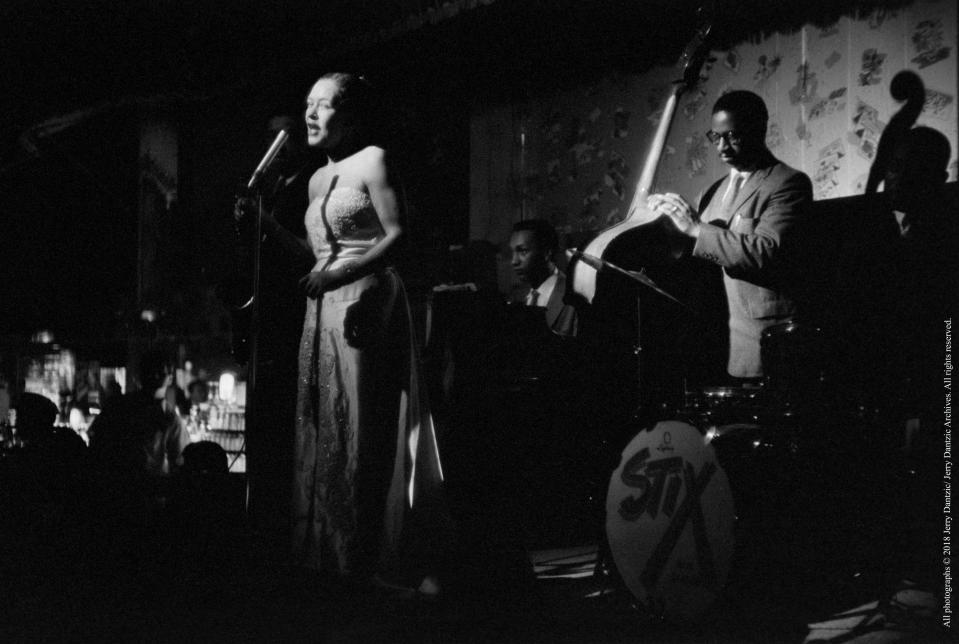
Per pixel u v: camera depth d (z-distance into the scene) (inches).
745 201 167.5
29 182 337.4
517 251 205.8
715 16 176.4
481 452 171.0
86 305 336.5
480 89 251.9
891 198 172.6
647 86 216.8
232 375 292.0
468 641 123.6
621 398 167.5
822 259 170.7
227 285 171.8
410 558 144.6
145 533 179.9
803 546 142.9
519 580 146.9
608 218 225.6
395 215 142.9
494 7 226.2
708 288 173.2
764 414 143.5
